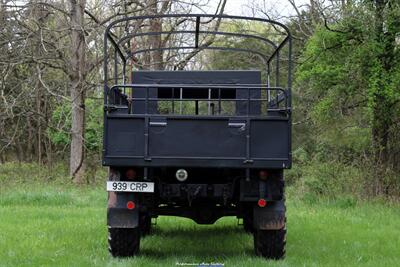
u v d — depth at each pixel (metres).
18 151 37.66
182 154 7.45
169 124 7.48
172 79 9.51
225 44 27.02
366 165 18.22
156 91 9.52
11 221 12.26
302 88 22.22
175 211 8.39
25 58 22.53
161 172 8.11
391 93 16.12
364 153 19.03
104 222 12.17
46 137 33.56
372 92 16.28
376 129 18.02
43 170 30.45
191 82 9.49
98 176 25.72
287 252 8.84
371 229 11.63
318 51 17.31
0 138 28.88
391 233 11.05
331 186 17.98
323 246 9.47
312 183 18.19
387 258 8.48
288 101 7.61
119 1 24.70
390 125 18.03
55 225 11.69
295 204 16.36
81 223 12.02
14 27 22.48
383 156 18.00
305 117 24.23
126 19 7.93
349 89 17.17
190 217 8.41
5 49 22.67
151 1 24.03
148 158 7.44
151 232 11.10
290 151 7.45
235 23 25.05
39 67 23.17
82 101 24.95
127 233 7.98
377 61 16.50
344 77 17.02
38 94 25.95
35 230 10.94
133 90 9.53
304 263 7.83
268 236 8.01
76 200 16.33
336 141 19.03
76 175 24.41
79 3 23.75
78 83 24.08
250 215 8.43
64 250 8.80
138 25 23.53
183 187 7.84
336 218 13.23
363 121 18.77
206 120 7.48
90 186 22.25
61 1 26.00
